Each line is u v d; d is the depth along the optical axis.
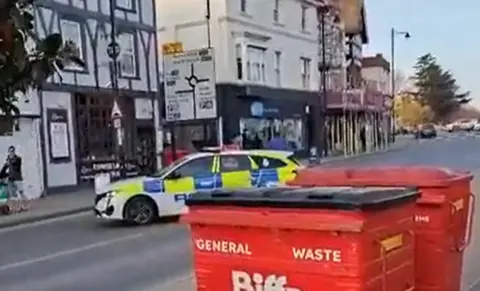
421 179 4.53
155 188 14.47
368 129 48.03
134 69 27.34
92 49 25.08
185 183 14.66
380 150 45.94
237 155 15.13
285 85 38.25
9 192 19.00
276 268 3.57
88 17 25.00
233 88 33.41
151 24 28.48
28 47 2.29
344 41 48.75
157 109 28.44
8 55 2.21
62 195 22.20
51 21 23.09
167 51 26.12
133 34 27.36
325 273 3.41
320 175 4.86
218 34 33.53
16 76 2.26
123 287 8.23
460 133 89.81
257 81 35.44
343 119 44.34
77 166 24.02
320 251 3.42
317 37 42.34
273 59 37.19
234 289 3.76
